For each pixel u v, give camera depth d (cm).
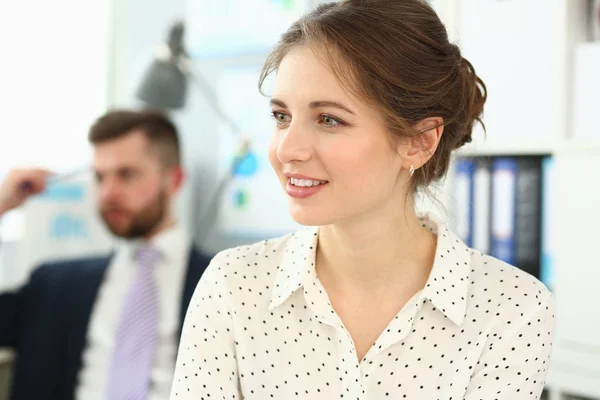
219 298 98
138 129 184
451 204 168
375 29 82
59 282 187
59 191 217
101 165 184
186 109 240
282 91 83
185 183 235
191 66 223
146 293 177
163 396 169
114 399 170
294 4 217
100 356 178
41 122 252
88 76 261
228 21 231
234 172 218
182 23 220
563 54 159
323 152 81
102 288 186
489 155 171
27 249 213
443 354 92
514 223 167
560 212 160
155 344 174
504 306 92
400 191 91
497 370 90
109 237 226
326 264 96
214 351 96
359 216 88
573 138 159
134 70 253
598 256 156
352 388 91
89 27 258
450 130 95
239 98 230
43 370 180
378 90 81
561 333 161
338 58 81
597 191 155
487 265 96
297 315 95
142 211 183
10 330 185
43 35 252
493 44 170
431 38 87
